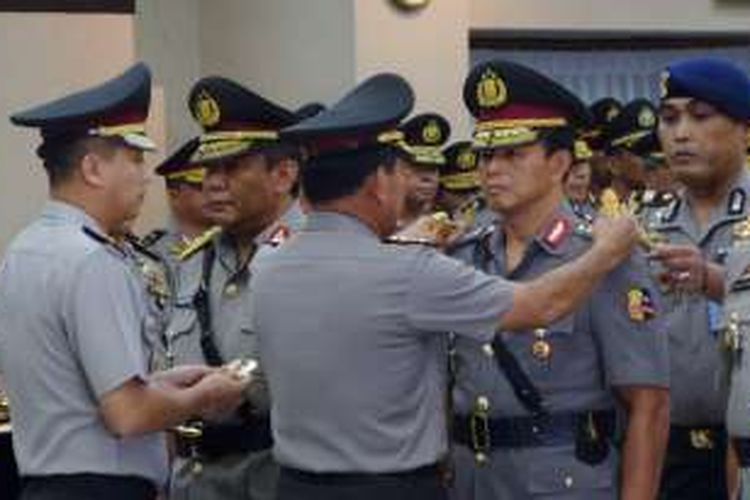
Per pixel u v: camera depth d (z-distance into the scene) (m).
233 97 4.22
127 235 4.39
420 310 3.28
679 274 3.80
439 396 3.43
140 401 3.41
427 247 3.36
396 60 8.10
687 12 9.74
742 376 3.65
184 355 4.23
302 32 8.39
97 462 3.47
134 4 8.50
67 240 3.48
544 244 3.58
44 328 3.46
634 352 3.49
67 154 3.54
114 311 3.42
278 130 4.25
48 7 8.05
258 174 4.23
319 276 3.34
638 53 10.05
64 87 8.09
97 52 8.15
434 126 6.52
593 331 3.52
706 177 4.41
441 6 8.17
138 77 3.60
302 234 3.44
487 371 3.56
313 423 3.36
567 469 3.51
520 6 9.53
